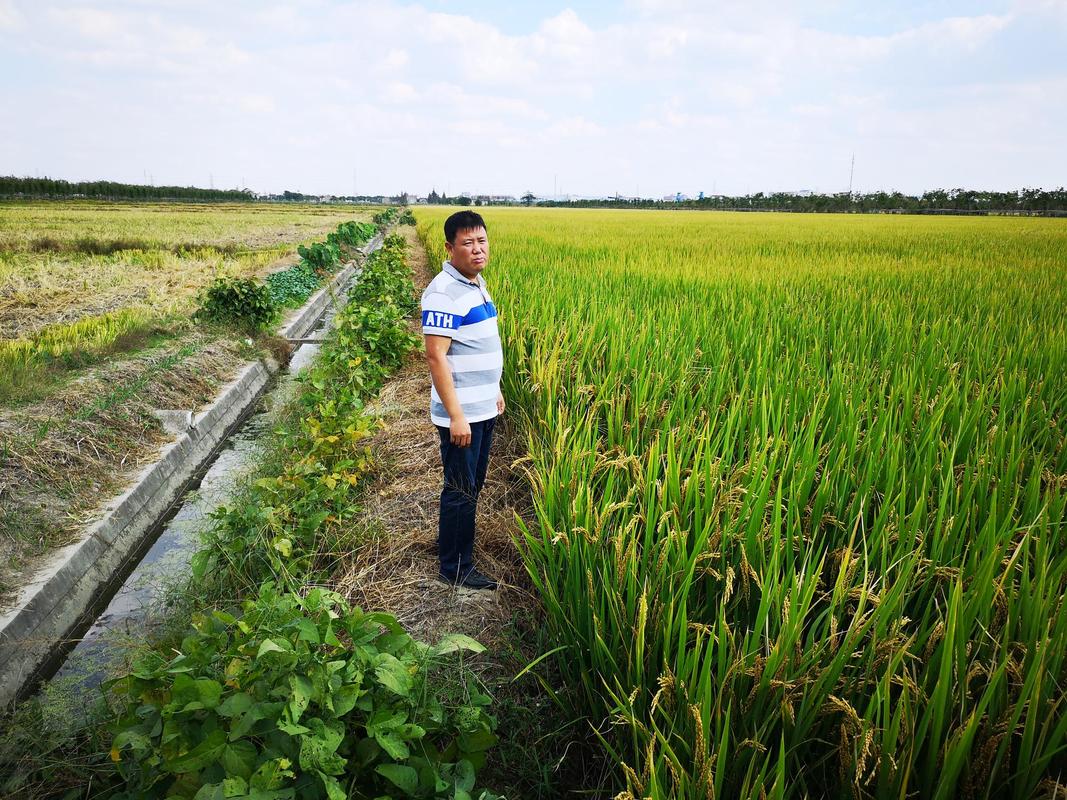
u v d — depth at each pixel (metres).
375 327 7.33
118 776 2.29
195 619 2.11
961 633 1.75
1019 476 2.93
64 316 9.09
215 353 7.55
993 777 1.55
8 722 2.69
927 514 2.68
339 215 52.47
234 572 3.40
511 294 7.82
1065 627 1.78
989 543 2.28
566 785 2.31
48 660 3.16
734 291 8.01
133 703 1.94
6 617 3.09
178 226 29.84
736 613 2.35
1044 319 6.34
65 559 3.64
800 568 2.52
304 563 3.54
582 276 9.34
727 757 1.80
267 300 9.10
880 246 16.28
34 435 4.47
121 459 4.88
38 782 2.33
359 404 4.85
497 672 2.81
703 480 2.86
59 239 19.33
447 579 3.46
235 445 6.15
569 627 2.50
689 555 2.51
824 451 3.27
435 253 16.41
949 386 3.96
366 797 1.82
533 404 4.79
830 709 1.76
